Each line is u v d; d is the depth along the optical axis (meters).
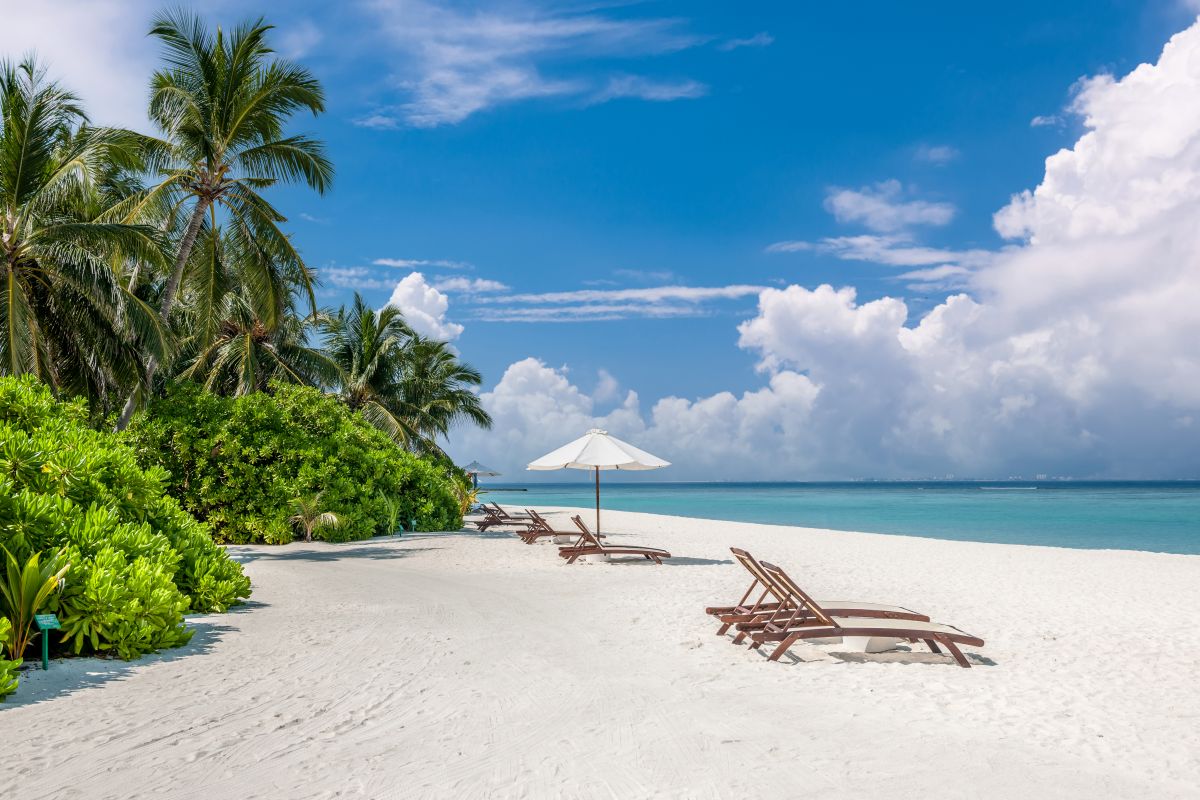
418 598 9.77
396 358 32.56
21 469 6.93
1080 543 25.69
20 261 15.05
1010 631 8.14
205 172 18.23
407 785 3.65
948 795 3.61
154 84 18.19
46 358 15.74
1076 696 5.50
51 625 5.43
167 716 4.66
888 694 5.47
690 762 4.01
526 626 7.93
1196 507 56.09
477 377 39.72
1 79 14.76
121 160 17.03
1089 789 3.72
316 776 3.75
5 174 14.73
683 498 94.50
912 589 11.37
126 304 15.62
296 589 10.43
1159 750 4.33
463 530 25.02
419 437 32.91
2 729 4.33
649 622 8.24
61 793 3.46
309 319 29.56
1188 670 6.38
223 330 24.89
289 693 5.23
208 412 18.33
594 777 3.79
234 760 3.94
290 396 21.05
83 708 4.78
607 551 14.09
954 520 39.91
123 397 18.61
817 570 13.67
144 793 3.49
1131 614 9.23
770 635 6.73
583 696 5.27
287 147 18.69
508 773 3.83
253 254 19.48
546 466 15.57
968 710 5.10
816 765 3.98
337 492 19.48
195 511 18.03
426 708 4.93
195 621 7.79
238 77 18.22
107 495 7.62
